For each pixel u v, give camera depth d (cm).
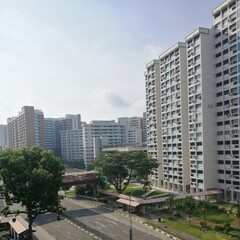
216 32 8169
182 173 9306
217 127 8219
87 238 5141
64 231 5644
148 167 8988
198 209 6381
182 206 6134
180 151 9400
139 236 5059
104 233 5381
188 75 8788
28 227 4972
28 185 4406
